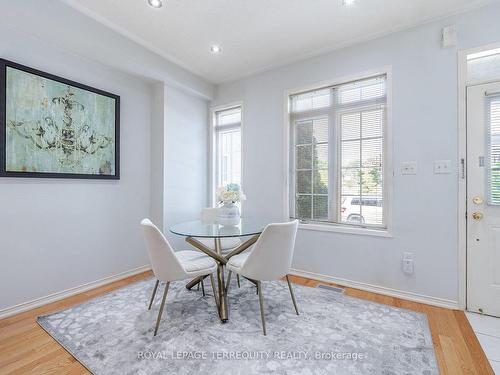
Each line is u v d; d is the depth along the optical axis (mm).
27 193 2125
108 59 2520
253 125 3287
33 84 2125
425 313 2027
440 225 2162
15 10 1779
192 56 2885
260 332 1743
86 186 2535
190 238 2225
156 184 3146
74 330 1779
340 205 2752
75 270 2439
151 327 1807
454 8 2061
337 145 2758
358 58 2551
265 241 1702
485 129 2010
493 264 1988
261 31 2414
